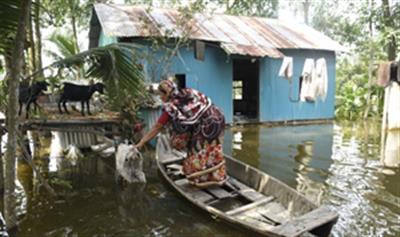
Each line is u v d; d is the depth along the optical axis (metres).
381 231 4.07
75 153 7.22
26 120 5.66
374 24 16.22
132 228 4.20
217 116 5.03
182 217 4.45
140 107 7.57
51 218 4.46
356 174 6.27
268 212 4.38
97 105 7.57
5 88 4.46
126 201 5.01
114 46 4.20
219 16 12.80
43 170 6.41
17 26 3.57
